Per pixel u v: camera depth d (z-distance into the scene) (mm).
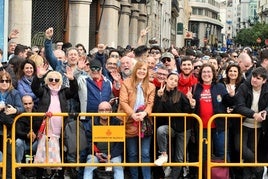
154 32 42906
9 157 8594
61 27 20625
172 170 9203
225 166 8844
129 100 8797
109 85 9578
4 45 13781
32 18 19641
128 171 9266
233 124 8961
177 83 8984
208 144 8781
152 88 8906
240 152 8852
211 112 8938
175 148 9078
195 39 70188
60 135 8805
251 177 9078
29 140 8914
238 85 9500
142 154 8883
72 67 10266
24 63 9664
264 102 8734
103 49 12547
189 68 9625
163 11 52750
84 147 8820
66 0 20578
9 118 8383
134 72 8836
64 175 9453
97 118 8812
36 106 9422
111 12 23797
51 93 8977
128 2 27984
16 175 8797
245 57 10742
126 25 27578
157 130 8891
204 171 8945
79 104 9438
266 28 82250
